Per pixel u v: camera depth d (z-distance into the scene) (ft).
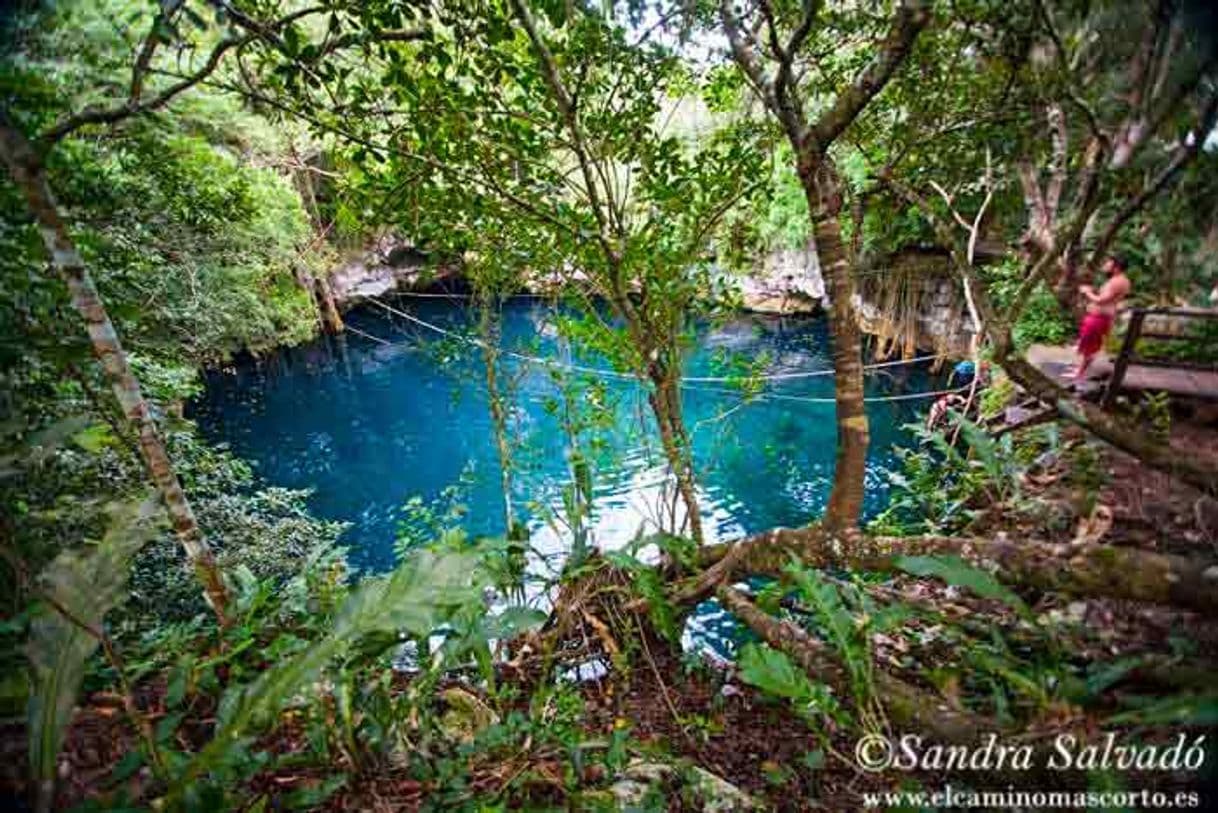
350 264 65.77
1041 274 12.99
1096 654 9.03
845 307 9.70
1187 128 14.52
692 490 15.39
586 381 16.26
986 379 29.27
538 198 12.62
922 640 10.56
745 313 63.67
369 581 7.17
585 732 9.69
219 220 24.17
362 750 7.91
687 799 7.99
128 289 20.10
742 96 16.90
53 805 6.30
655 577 12.44
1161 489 14.43
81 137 14.56
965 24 12.35
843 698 9.21
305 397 59.06
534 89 11.20
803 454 40.06
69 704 6.11
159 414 18.94
